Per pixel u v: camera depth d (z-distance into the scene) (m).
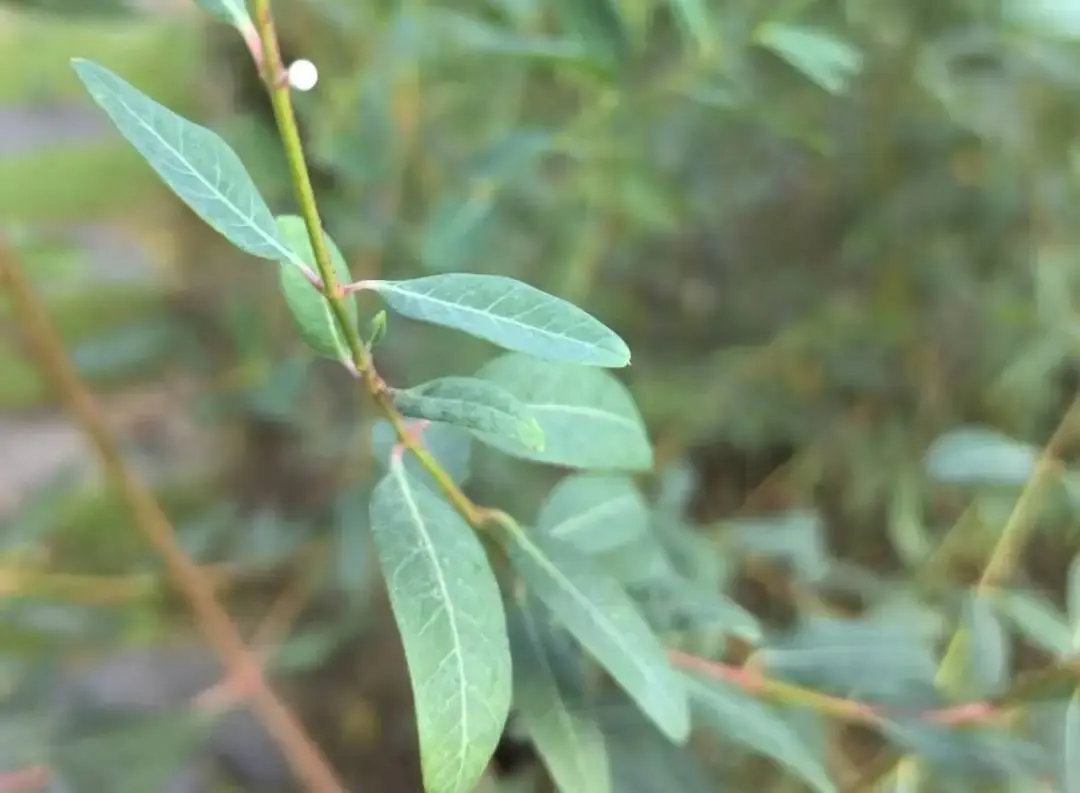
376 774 0.60
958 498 0.63
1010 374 0.59
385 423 0.33
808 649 0.38
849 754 0.55
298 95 0.51
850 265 0.66
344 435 0.61
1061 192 0.58
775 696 0.36
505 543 0.31
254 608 0.60
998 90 0.57
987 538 0.57
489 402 0.28
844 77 0.54
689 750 0.45
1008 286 0.62
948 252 0.62
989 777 0.37
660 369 0.66
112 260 0.61
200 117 0.63
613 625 0.30
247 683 0.46
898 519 0.61
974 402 0.65
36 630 0.49
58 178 0.65
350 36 0.58
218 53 0.63
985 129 0.56
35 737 0.44
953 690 0.41
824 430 0.67
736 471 0.72
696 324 0.69
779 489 0.68
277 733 0.45
